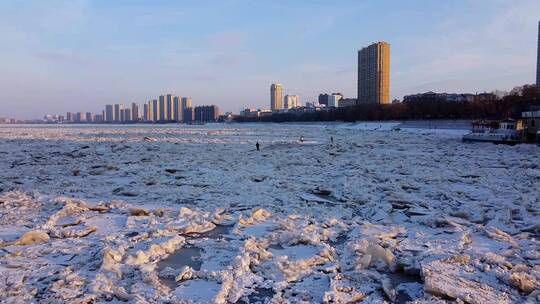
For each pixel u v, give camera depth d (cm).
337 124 15250
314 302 888
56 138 6981
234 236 1381
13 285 957
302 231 1391
